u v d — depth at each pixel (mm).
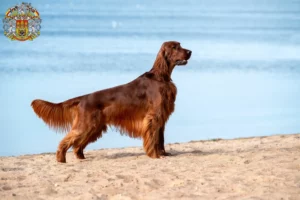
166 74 11719
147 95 11570
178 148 12797
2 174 10078
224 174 9469
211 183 8906
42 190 8789
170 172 9766
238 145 13008
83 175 9781
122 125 11695
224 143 13422
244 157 10867
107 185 8945
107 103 11523
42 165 11000
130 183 9031
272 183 8781
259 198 7957
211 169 9914
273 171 9516
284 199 7922
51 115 11516
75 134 11352
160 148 11719
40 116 11570
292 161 10258
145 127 11484
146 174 9617
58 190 8805
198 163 10516
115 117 11609
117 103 11516
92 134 11477
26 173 10156
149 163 10719
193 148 12727
